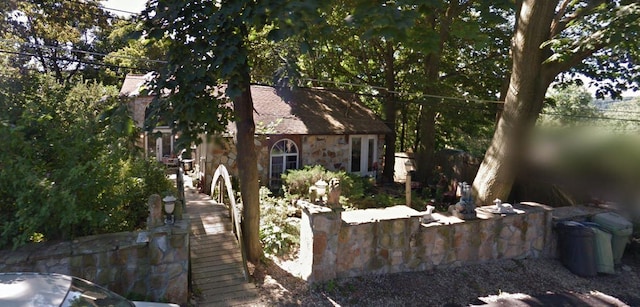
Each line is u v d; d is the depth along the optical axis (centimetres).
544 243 816
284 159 1377
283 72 646
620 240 789
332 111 1576
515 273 740
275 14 358
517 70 964
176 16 480
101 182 580
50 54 2138
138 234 574
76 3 1730
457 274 717
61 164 580
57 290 359
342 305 604
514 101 975
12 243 530
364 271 682
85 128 596
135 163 793
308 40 430
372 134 1556
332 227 648
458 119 1772
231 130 1236
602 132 991
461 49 1588
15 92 652
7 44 1134
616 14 785
